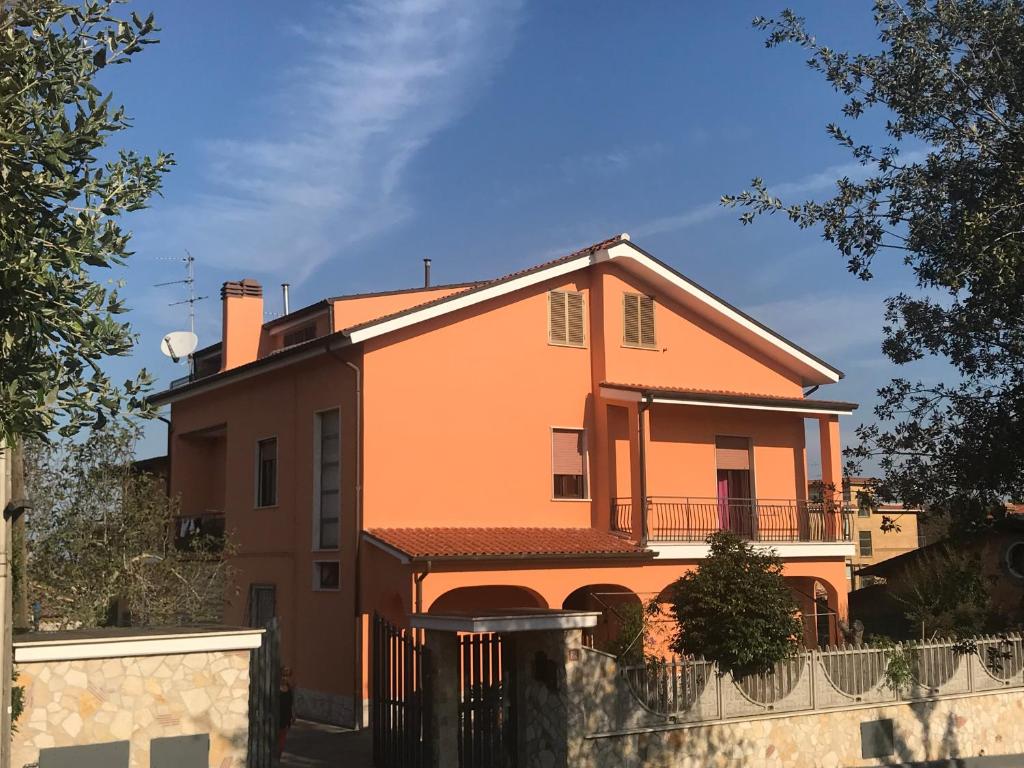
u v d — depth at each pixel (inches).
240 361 1010.1
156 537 717.3
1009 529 791.1
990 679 663.1
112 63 301.7
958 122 420.8
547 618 475.2
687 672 530.6
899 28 424.8
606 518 839.7
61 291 280.1
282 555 837.2
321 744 648.4
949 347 410.9
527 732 493.7
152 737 408.5
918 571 863.7
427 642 494.3
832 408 921.5
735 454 934.4
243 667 431.2
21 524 524.7
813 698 577.3
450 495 776.3
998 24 408.2
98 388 289.3
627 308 881.5
